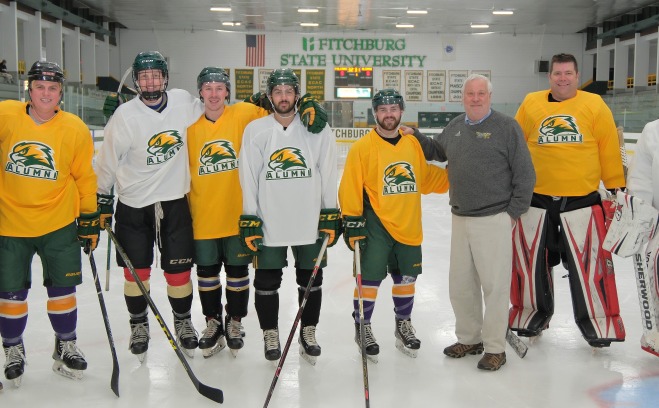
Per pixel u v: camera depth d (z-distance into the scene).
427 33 24.89
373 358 3.31
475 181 3.25
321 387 3.01
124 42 25.33
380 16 22.16
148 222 3.30
